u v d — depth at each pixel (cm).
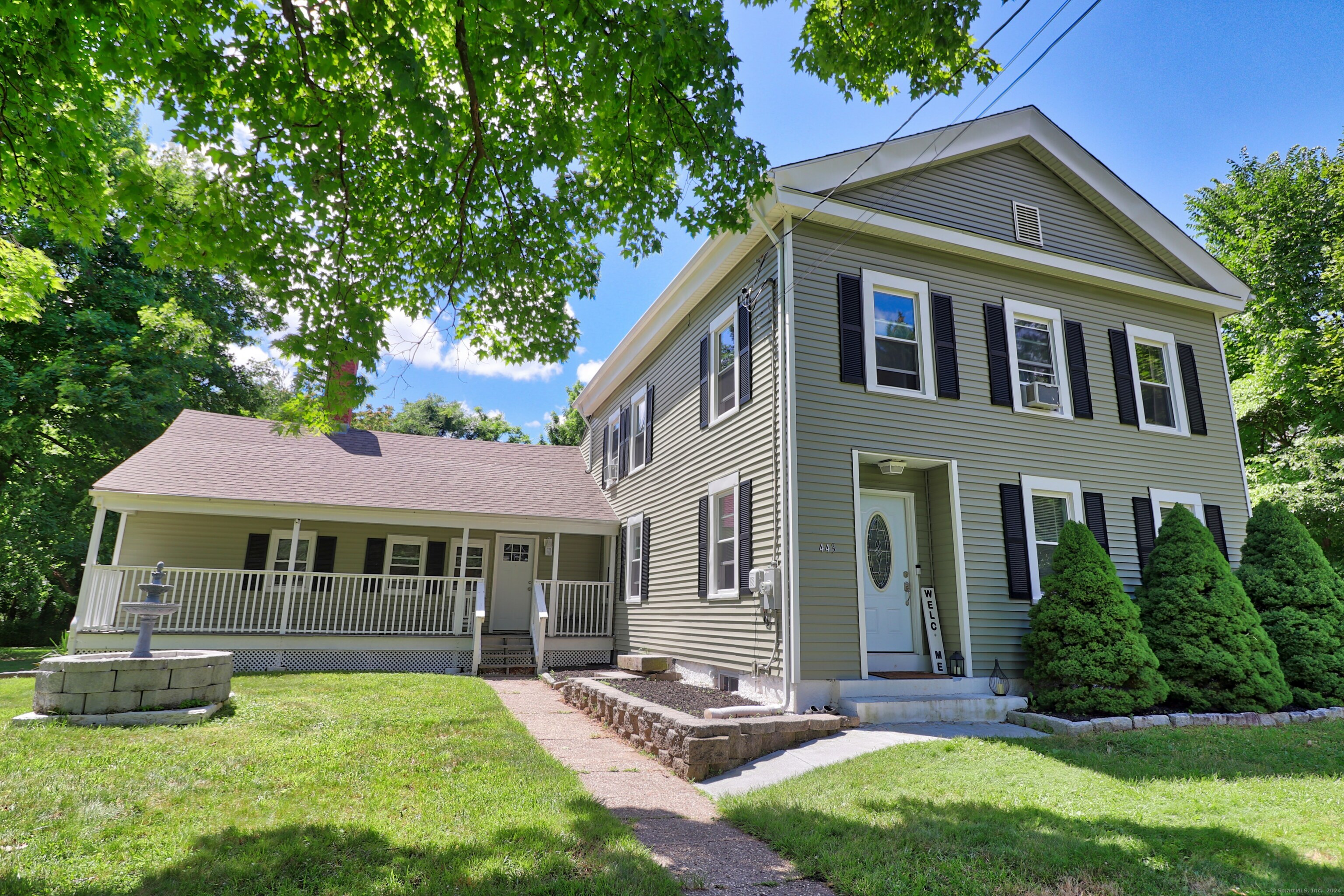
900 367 959
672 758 631
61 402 1848
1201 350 1188
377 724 729
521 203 692
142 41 518
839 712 808
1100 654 805
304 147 545
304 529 1498
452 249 703
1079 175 1122
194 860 367
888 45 628
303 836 404
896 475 977
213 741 630
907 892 348
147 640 793
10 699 823
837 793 518
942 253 1015
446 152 580
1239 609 863
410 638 1320
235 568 1439
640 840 435
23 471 2016
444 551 1591
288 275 596
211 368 2253
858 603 854
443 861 372
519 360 779
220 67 497
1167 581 901
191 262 552
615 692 851
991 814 461
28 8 513
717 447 1084
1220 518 1110
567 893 339
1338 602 928
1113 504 1035
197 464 1372
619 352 1541
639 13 477
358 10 468
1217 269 1179
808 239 936
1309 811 464
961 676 880
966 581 916
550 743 730
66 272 1942
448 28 584
